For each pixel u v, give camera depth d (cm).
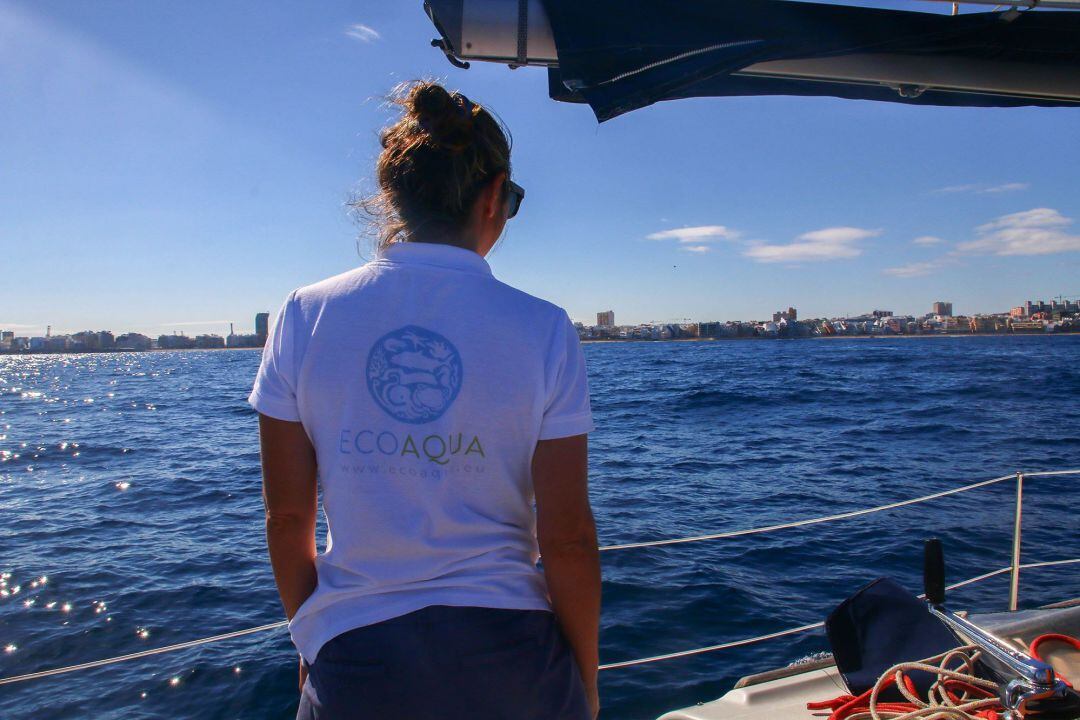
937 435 1479
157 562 705
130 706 427
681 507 859
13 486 1180
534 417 108
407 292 112
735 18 181
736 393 2506
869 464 1158
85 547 771
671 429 1666
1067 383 2664
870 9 182
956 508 812
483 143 118
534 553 117
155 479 1200
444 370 107
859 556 637
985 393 2367
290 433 114
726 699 212
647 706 391
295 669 460
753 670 425
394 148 120
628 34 179
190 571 673
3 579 657
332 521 111
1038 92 207
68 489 1138
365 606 108
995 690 185
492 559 109
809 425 1686
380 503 106
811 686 214
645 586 559
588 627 113
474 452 107
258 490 1077
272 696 431
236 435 1833
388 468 106
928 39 184
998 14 181
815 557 633
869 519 766
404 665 103
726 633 477
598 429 1694
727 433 1580
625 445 1417
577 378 112
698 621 495
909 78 198
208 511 945
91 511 962
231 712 417
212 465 1347
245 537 802
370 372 108
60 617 563
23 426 2186
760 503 879
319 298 116
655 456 1267
